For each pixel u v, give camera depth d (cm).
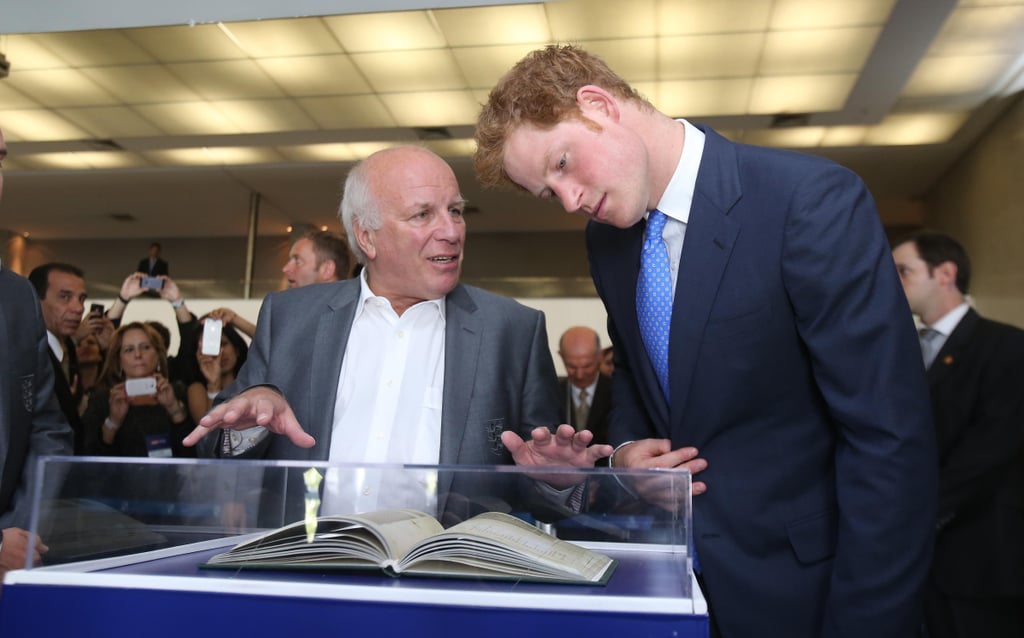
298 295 191
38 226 1382
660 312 142
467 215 1312
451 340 180
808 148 938
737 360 132
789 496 133
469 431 173
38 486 94
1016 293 794
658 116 139
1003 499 248
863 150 946
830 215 125
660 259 141
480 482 95
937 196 1091
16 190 1188
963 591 249
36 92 780
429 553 87
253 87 756
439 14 589
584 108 128
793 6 580
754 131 862
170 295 457
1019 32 620
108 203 1251
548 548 89
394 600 83
